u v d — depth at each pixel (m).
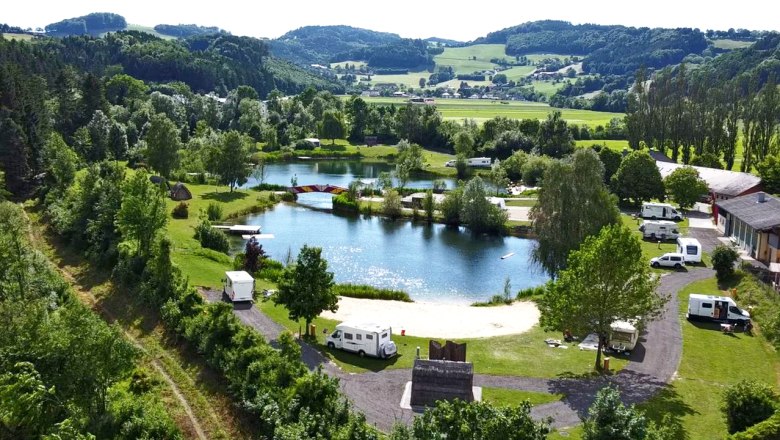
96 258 88.69
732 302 73.00
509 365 61.50
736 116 176.88
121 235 89.31
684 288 86.06
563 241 88.75
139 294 75.12
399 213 144.00
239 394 52.53
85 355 48.66
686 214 135.50
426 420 38.12
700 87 193.62
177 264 87.75
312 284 66.94
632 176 143.38
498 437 36.03
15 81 160.75
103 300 77.75
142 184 85.25
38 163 140.75
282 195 159.25
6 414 44.28
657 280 61.56
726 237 113.69
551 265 90.12
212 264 94.06
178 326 65.62
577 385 56.62
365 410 51.34
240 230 123.75
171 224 117.62
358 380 57.28
